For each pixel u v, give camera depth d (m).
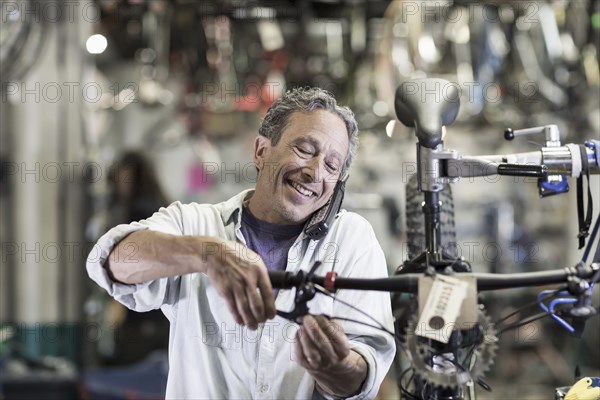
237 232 2.09
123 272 1.86
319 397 1.98
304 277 1.73
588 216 1.99
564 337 5.96
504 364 5.97
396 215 6.04
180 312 2.03
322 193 2.02
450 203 2.23
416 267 2.01
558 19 5.38
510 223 6.17
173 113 6.37
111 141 6.28
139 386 4.20
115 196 5.43
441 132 1.88
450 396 1.89
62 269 5.32
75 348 5.11
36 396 4.44
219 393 1.99
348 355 1.82
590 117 5.38
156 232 1.86
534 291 5.34
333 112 2.04
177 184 6.53
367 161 6.33
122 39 5.78
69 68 5.27
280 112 2.05
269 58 5.51
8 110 5.16
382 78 5.19
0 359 4.61
